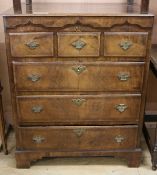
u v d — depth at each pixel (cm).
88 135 193
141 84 180
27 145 196
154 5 219
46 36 165
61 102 184
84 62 173
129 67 175
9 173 197
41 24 163
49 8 188
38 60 172
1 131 212
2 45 229
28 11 172
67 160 211
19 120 188
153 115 231
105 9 185
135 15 162
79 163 208
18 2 170
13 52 169
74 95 183
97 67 175
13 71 175
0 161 210
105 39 167
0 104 209
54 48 169
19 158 197
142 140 229
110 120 190
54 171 200
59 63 173
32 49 168
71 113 187
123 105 185
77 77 177
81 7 195
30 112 186
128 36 167
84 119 189
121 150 198
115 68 175
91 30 165
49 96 182
